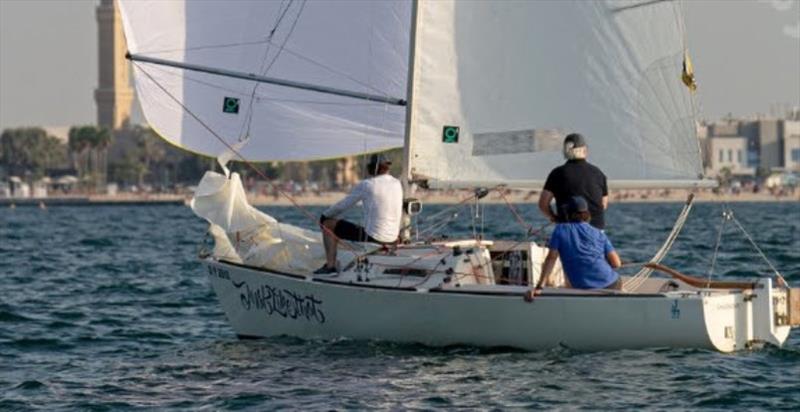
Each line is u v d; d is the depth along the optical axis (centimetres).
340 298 4375
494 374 3978
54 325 5631
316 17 4797
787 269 8081
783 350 4250
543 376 3938
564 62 4494
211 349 4741
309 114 4825
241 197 4662
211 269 4728
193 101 4884
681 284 4447
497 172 4484
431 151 4469
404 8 4725
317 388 3866
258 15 4844
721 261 8869
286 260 4578
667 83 4456
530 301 4125
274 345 4512
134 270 8881
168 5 4869
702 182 4441
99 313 6084
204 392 3903
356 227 4469
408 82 4456
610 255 4222
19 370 4419
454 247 4356
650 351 4134
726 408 3594
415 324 4284
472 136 4481
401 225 4519
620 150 4497
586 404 3638
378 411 3594
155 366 4400
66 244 13062
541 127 4494
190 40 4875
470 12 4459
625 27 4469
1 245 12850
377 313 4328
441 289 4209
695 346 4100
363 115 4778
